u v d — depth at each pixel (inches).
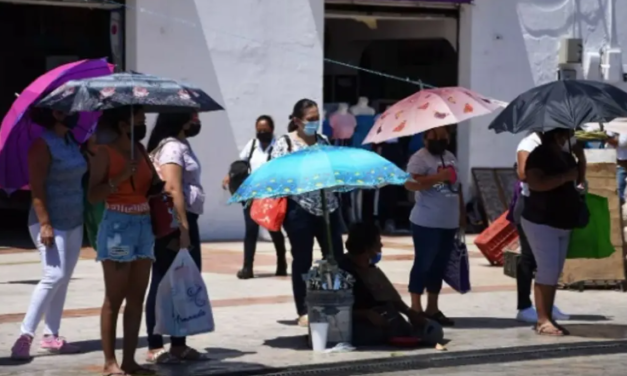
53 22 1073.5
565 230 556.7
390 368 494.0
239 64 991.0
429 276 577.3
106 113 438.0
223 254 895.1
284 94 1011.3
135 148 439.5
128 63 963.3
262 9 997.2
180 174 474.9
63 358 498.3
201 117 976.9
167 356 491.2
